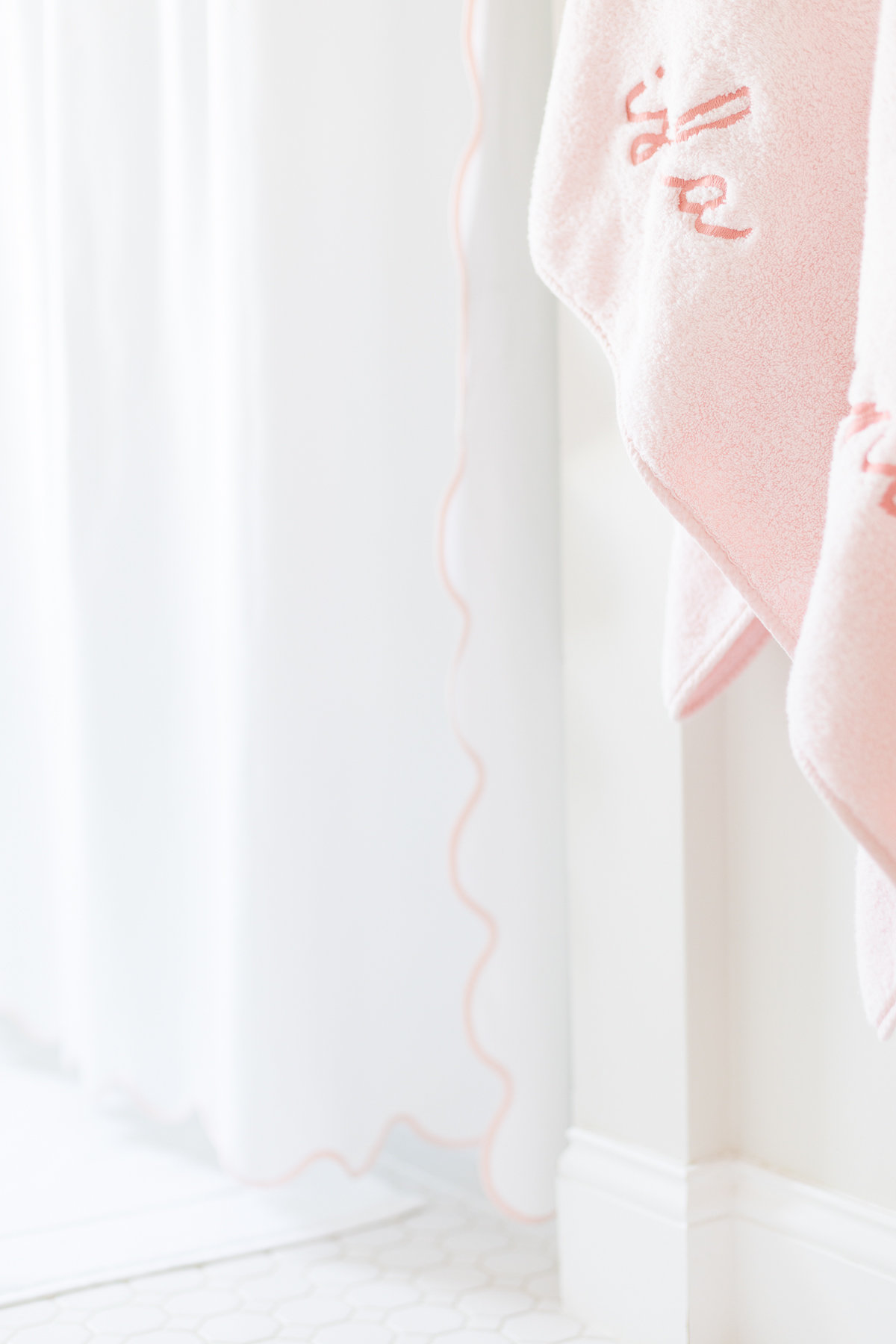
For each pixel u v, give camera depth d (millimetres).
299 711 1882
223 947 1901
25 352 2160
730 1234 1769
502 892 1865
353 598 1893
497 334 1838
